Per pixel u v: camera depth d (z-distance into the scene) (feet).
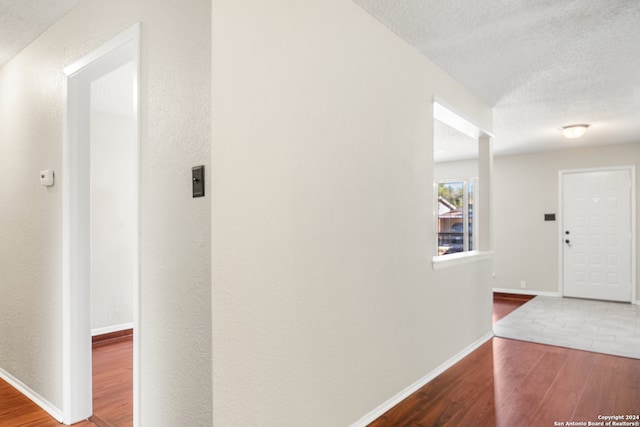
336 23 6.94
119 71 9.52
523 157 22.21
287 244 5.89
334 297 6.77
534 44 8.89
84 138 7.60
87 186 7.64
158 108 5.58
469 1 7.18
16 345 8.97
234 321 5.08
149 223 5.69
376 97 7.93
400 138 8.66
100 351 12.03
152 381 5.56
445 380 9.53
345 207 7.07
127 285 13.83
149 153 5.71
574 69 10.26
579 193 20.72
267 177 5.59
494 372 10.06
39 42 8.29
